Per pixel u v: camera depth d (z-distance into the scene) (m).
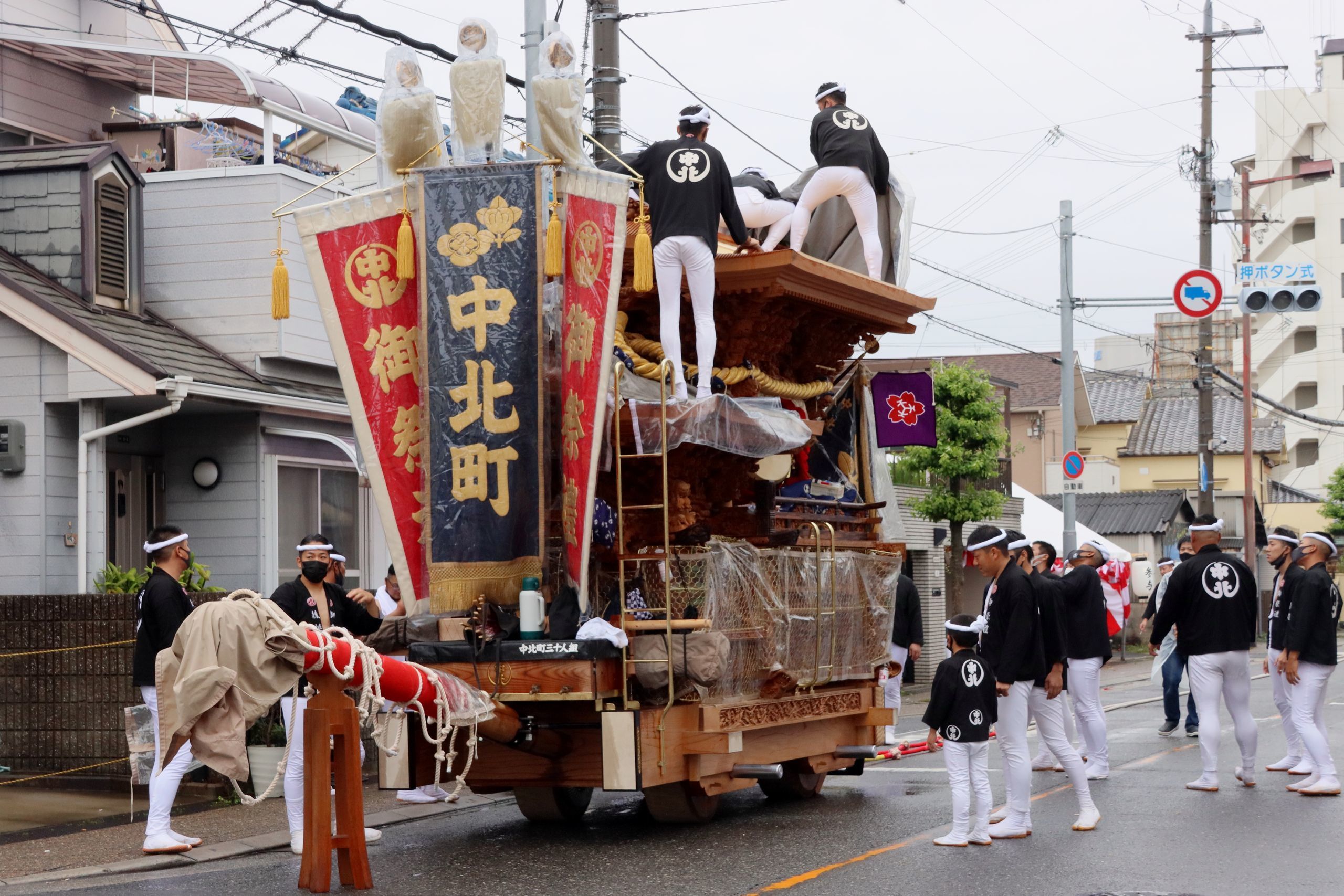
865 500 12.73
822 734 11.02
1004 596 9.14
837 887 7.50
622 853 8.68
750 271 10.05
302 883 7.56
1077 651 11.84
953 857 8.38
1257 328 68.12
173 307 16.16
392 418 9.03
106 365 13.60
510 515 8.82
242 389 14.41
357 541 16.75
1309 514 58.22
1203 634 10.95
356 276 9.05
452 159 9.43
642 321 10.61
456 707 8.05
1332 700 19.08
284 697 8.90
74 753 12.48
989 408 24.62
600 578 9.37
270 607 7.28
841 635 10.88
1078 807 10.31
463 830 9.84
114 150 15.34
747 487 10.50
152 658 9.01
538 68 9.28
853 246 12.54
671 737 8.99
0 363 14.00
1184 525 42.91
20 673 12.65
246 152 17.83
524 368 8.87
